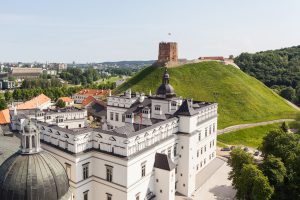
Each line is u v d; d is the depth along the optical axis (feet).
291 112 525.75
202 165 274.16
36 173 119.44
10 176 118.21
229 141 374.02
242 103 514.27
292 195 188.24
